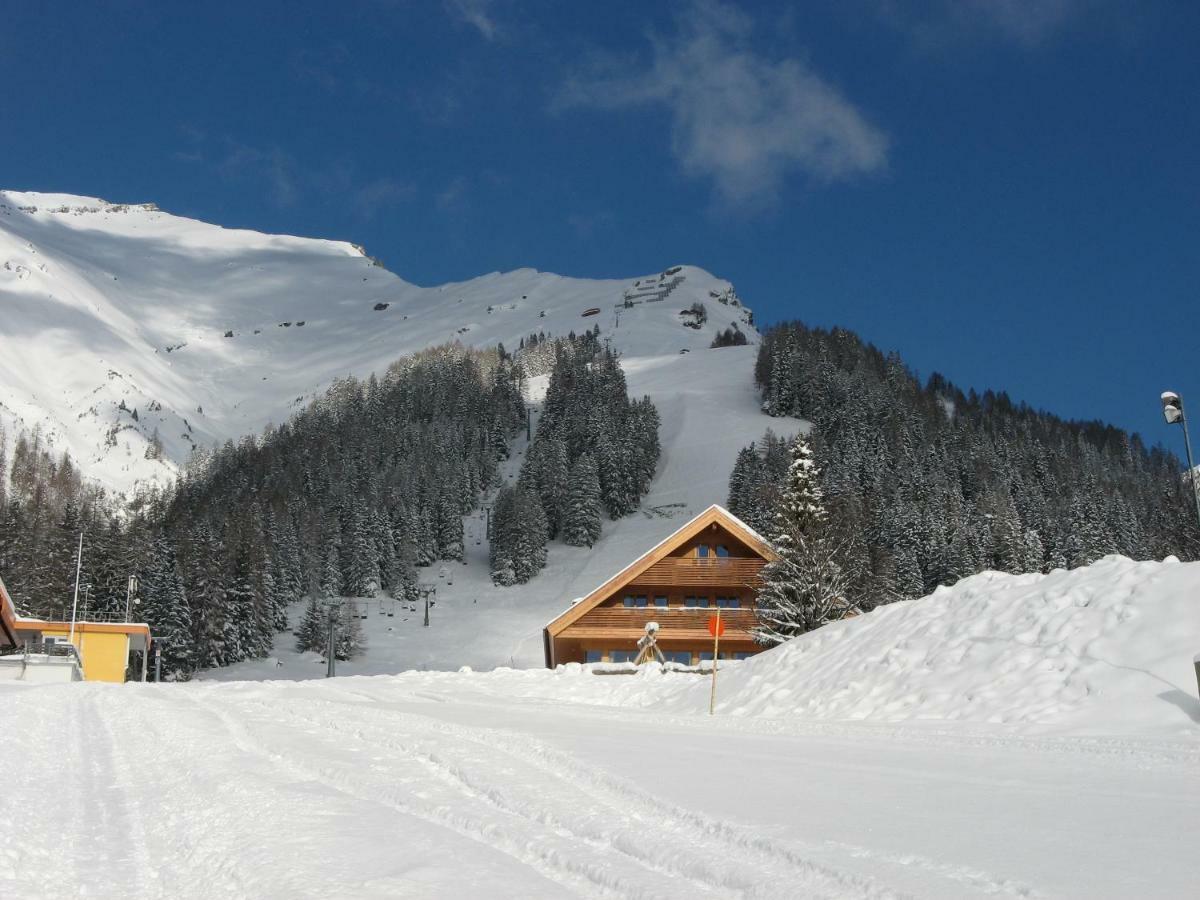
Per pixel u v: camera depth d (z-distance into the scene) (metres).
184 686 28.67
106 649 64.31
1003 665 17.58
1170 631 16.33
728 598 47.31
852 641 22.03
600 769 11.50
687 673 31.22
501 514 145.25
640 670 32.66
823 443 150.88
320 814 9.19
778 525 45.41
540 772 11.38
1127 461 184.00
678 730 16.50
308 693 25.36
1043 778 11.04
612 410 186.88
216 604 98.25
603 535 156.00
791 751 13.44
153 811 9.69
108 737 14.59
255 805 9.57
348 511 151.00
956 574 99.81
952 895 6.70
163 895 7.20
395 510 150.12
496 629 117.75
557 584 137.62
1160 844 7.99
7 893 7.14
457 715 18.89
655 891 6.93
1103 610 17.69
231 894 7.04
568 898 6.88
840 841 8.13
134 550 98.50
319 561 135.12
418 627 119.12
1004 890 6.82
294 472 184.25
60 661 47.62
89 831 9.01
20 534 101.44
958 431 178.12
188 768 11.84
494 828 8.75
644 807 9.65
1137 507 121.56
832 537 45.72
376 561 134.75
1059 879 7.04
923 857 7.61
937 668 18.64
